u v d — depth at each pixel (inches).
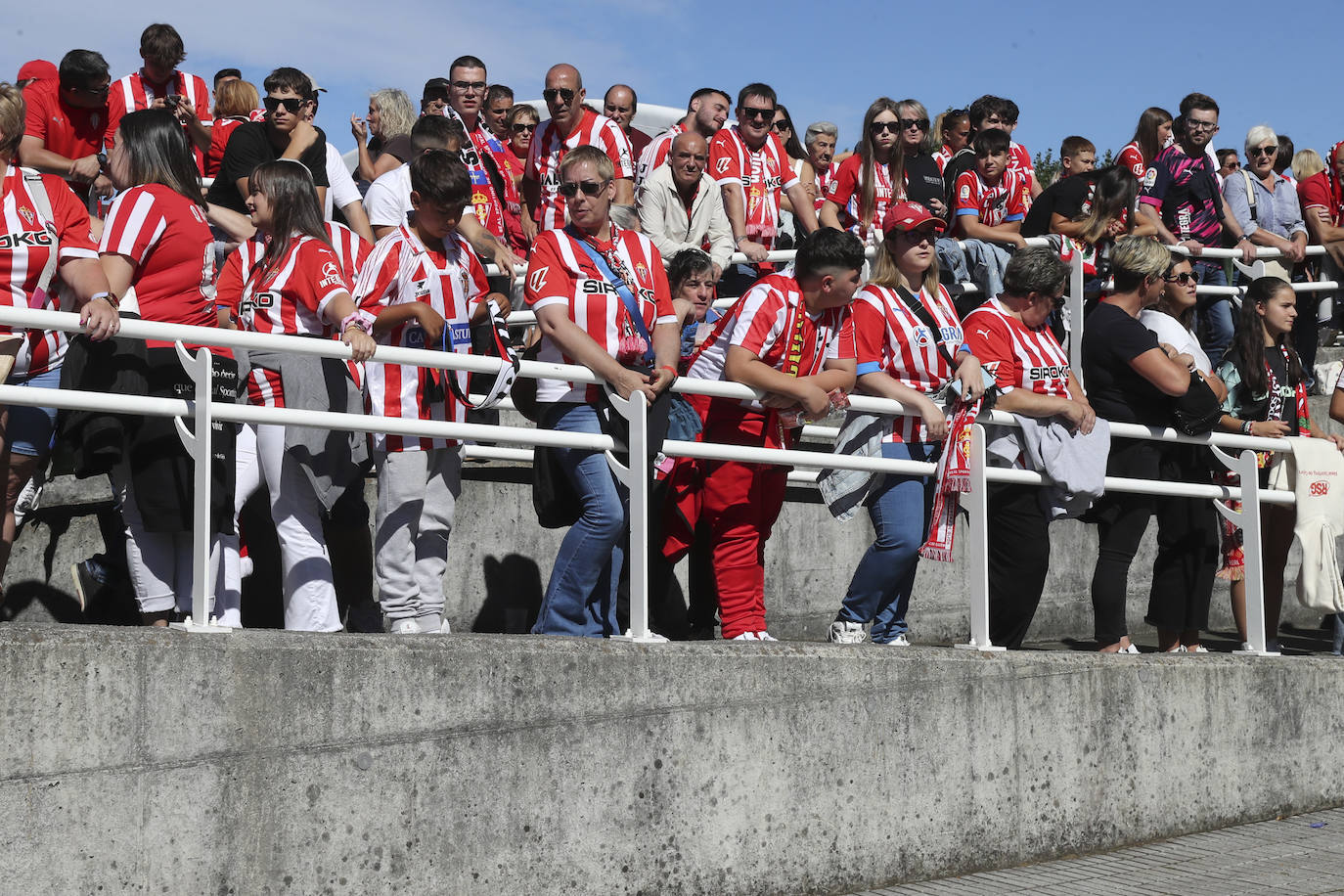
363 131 322.0
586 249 181.3
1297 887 182.2
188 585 174.6
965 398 200.2
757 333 187.6
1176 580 233.3
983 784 191.2
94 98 271.0
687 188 301.3
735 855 171.0
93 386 161.0
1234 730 217.9
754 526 194.1
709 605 229.5
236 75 332.2
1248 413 251.8
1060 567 307.4
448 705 152.4
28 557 216.4
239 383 176.7
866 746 181.3
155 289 170.1
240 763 140.6
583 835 160.7
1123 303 226.4
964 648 196.5
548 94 296.7
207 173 301.4
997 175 321.7
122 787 134.6
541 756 158.1
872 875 181.3
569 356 178.2
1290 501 238.5
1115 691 204.5
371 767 147.7
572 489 184.9
